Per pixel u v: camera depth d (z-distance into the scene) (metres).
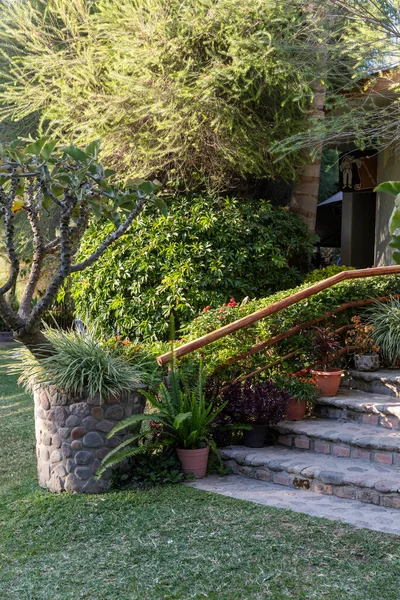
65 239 4.82
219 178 8.53
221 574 3.46
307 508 4.42
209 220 8.23
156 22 8.05
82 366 5.01
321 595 3.19
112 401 5.00
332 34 7.43
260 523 4.12
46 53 10.24
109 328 8.80
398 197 1.92
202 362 5.66
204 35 8.06
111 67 8.63
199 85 7.88
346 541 3.80
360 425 5.64
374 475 4.66
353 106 8.33
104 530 4.17
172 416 5.17
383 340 6.69
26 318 4.98
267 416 5.46
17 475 5.51
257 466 5.17
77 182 4.48
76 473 4.91
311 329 6.49
